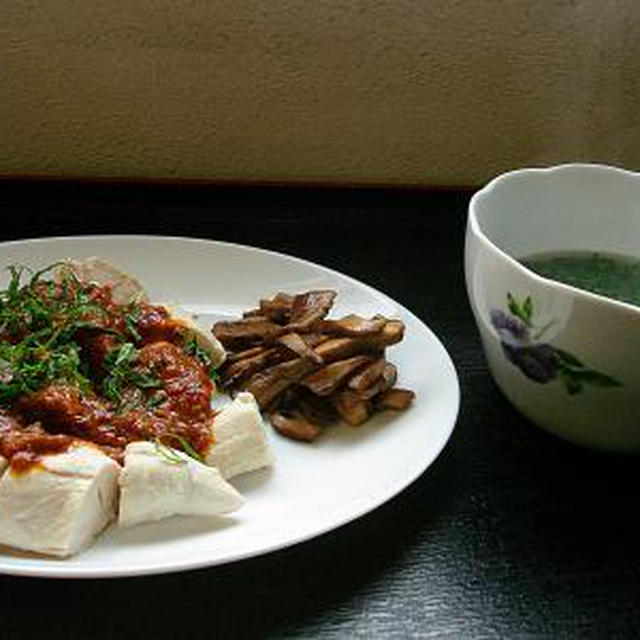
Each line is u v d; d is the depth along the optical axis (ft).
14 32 2.00
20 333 1.66
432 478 1.56
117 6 1.99
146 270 1.92
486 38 2.12
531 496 1.54
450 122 2.21
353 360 1.67
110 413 1.53
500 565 1.42
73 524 1.34
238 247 1.96
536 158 2.28
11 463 1.39
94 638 1.28
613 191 1.71
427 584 1.38
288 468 1.54
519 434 1.65
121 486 1.40
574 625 1.34
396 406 1.63
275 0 2.03
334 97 2.15
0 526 1.36
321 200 2.19
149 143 2.15
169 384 1.59
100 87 2.08
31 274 1.87
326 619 1.32
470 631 1.33
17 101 2.07
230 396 1.70
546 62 2.16
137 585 1.34
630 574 1.42
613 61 2.17
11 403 1.51
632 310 1.38
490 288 1.52
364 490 1.47
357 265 2.05
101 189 2.13
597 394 1.46
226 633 1.29
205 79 2.10
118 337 1.68
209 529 1.41
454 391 1.65
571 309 1.42
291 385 1.66
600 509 1.52
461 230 2.17
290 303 1.80
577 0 2.10
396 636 1.31
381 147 2.22
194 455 1.51
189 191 2.16
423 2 2.07
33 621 1.29
